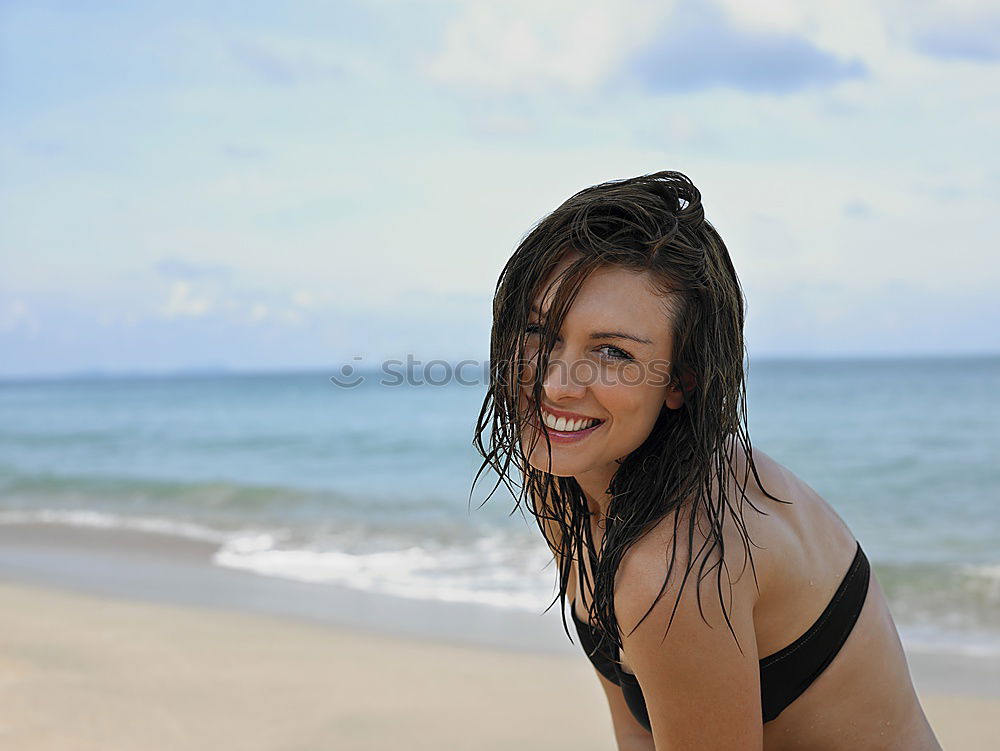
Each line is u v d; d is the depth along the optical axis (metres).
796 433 20.53
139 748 3.03
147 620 4.90
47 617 4.92
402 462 17.31
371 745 3.15
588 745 3.19
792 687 1.56
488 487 12.56
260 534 8.71
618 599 1.43
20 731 3.14
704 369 1.39
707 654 1.39
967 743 3.29
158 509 10.87
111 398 49.44
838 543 1.62
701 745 1.45
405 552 7.59
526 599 5.76
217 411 34.22
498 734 3.29
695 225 1.41
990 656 4.58
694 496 1.44
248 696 3.62
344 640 4.58
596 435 1.40
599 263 1.36
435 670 4.05
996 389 31.25
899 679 1.66
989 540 8.52
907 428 20.69
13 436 24.81
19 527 9.22
